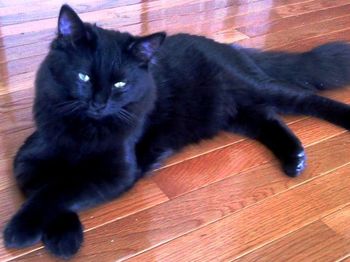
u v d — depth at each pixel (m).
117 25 0.98
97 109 0.49
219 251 0.49
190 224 0.52
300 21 1.05
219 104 0.68
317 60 0.79
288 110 0.72
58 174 0.54
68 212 0.50
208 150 0.65
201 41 0.71
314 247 0.51
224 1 1.13
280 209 0.55
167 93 0.63
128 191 0.56
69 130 0.52
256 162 0.63
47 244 0.47
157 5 1.09
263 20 1.05
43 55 0.85
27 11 1.01
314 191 0.58
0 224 0.51
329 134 0.69
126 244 0.49
